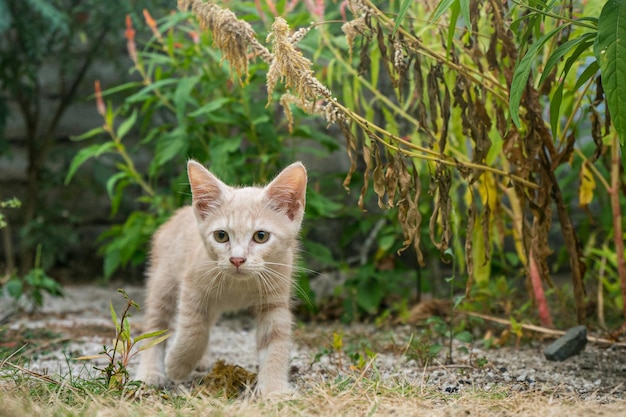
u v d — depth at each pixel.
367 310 1.59
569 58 1.17
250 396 1.19
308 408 1.10
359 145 1.79
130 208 2.06
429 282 1.72
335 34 1.64
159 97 1.64
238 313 1.66
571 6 1.24
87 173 2.07
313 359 1.32
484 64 1.34
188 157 1.60
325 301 1.68
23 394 1.12
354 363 1.27
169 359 1.22
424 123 1.26
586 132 1.64
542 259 1.30
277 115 1.73
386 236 1.62
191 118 1.61
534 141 1.25
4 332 1.48
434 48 1.36
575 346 1.31
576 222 1.82
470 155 1.58
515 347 1.38
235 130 1.78
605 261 1.59
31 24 1.84
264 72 1.58
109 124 1.64
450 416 1.09
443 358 1.32
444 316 1.54
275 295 1.23
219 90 1.62
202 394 1.17
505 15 1.27
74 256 2.11
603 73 1.08
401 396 1.14
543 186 1.28
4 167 2.11
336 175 1.66
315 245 1.61
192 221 1.30
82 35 1.96
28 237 1.98
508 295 1.58
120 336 1.18
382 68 1.77
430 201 1.57
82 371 1.27
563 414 1.08
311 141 1.87
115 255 1.68
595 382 1.22
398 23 1.15
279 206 1.24
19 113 2.12
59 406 1.09
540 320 1.48
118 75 2.07
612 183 1.39
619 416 1.07
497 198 1.39
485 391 1.17
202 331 1.22
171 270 1.29
